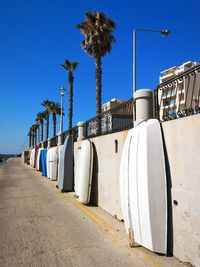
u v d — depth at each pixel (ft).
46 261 18.40
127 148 21.38
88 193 36.19
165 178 18.47
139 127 20.94
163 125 19.30
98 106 74.90
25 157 207.82
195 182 16.08
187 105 18.01
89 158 36.47
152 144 19.06
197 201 15.89
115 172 29.45
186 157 16.84
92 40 77.56
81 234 24.03
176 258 17.78
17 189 52.70
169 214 18.37
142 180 18.89
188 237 16.62
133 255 18.94
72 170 50.19
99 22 78.02
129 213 20.17
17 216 30.81
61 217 30.12
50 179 72.84
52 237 23.35
